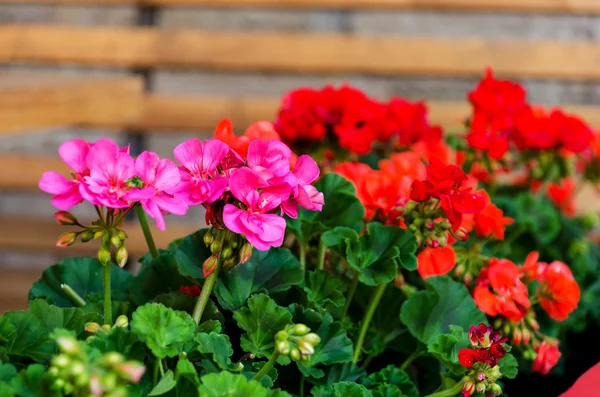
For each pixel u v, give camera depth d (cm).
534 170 183
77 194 109
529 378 151
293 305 122
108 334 111
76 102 200
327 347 122
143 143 299
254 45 270
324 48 269
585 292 171
